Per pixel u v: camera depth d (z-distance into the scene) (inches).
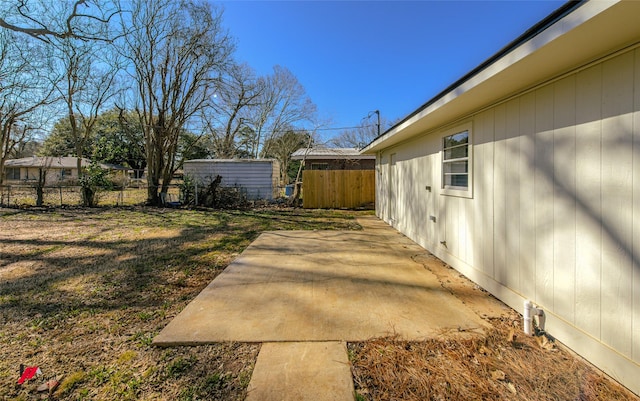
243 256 187.9
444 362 80.6
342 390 69.9
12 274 154.9
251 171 570.9
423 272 157.9
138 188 755.4
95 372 77.0
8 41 461.7
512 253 114.3
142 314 110.0
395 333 94.7
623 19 59.9
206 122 653.9
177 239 240.2
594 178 79.5
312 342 89.7
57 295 127.8
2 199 462.0
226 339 91.1
